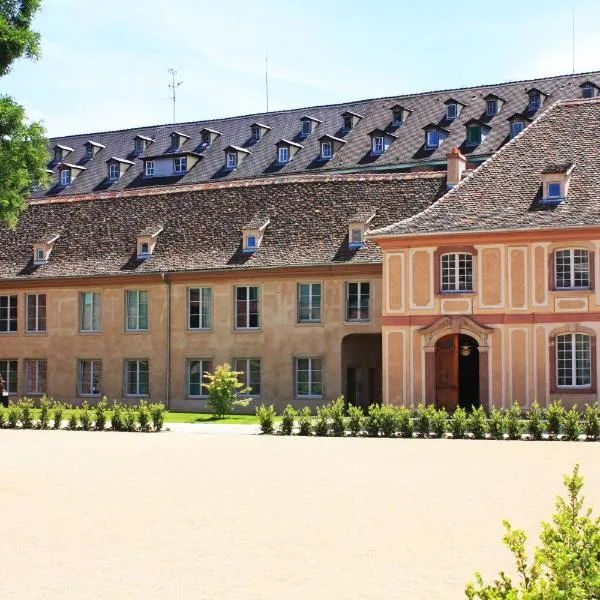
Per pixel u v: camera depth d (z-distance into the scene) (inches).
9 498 710.5
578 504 354.3
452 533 564.7
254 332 1828.2
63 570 478.9
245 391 1793.8
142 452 1055.6
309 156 3021.7
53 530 584.1
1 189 1800.0
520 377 1540.4
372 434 1305.4
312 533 569.0
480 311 1567.4
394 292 1624.0
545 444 1152.2
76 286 1975.9
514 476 818.8
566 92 2790.4
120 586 445.7
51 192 3398.1
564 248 1528.1
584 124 1691.7
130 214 2050.9
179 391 1883.6
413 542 540.7
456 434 1270.9
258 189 1968.5
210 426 1477.6
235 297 1852.9
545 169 1581.0
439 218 1606.8
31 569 481.7
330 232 1818.4
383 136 2901.1
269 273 1811.0
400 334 1616.6
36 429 1476.4
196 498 706.8
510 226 1542.8
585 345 1514.5
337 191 1888.5
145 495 722.8
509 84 2908.5
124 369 1935.3
